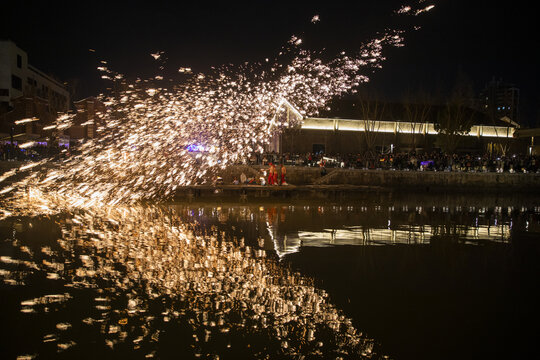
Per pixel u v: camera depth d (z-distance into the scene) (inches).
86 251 360.2
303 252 386.0
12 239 401.1
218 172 1222.9
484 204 902.4
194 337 208.8
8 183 991.0
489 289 292.0
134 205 683.4
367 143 1771.7
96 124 1700.3
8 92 1806.1
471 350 204.7
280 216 603.2
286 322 229.5
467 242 449.7
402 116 1915.6
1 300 248.4
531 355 200.8
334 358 192.5
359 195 1021.2
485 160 1595.7
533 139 1984.5
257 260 350.9
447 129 1750.7
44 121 1598.2
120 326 218.5
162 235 438.3
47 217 533.3
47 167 1219.9
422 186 1411.2
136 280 288.7
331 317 237.9
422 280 309.1
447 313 248.2
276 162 1456.7
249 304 253.0
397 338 215.0
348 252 390.3
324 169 1368.1
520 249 418.3
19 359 184.4
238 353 194.4
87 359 185.6
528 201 1010.7
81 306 241.6
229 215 601.6
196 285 282.8
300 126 1744.6
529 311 253.3
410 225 553.9
